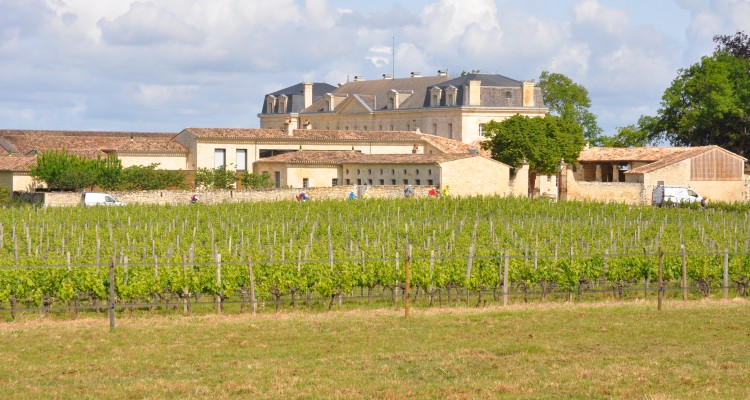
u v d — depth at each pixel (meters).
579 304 41.62
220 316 38.53
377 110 159.38
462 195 109.75
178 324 36.22
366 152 130.25
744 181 118.69
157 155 119.19
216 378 27.66
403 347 32.09
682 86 139.25
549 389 26.28
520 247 61.59
